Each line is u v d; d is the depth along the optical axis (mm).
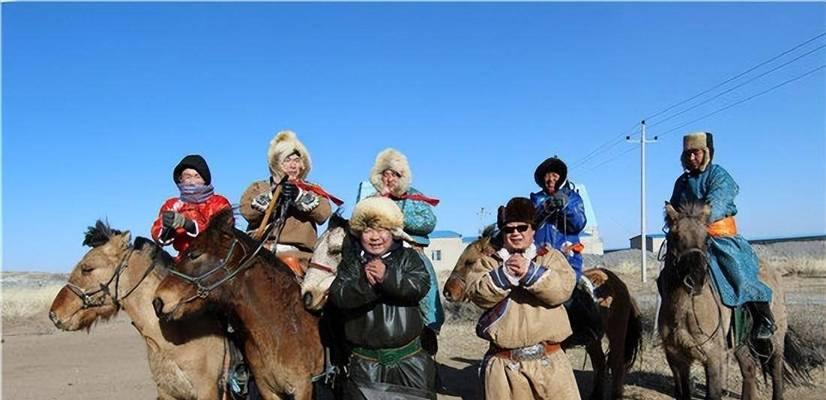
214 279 5086
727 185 7090
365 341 4723
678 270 6500
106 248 5891
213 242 5156
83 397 9422
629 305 8242
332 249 5297
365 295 4621
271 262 5430
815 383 9195
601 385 8258
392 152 5949
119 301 5859
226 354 5844
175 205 6219
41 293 27828
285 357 5250
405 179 5922
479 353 12422
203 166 6398
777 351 7613
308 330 5387
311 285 5238
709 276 6629
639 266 35000
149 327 5781
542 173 7328
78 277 5859
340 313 5266
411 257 4754
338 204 6566
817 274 27266
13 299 24672
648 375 9945
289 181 6191
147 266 5898
